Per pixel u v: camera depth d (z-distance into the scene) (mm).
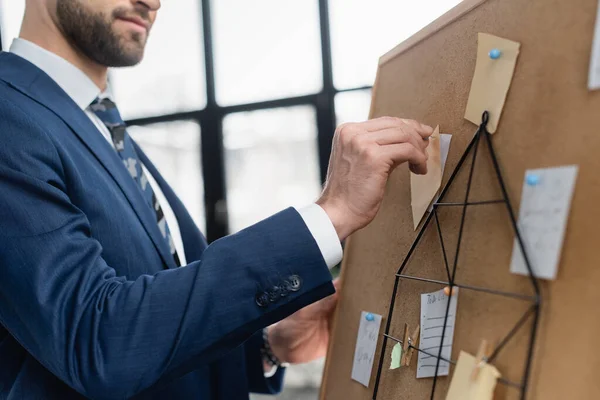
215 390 912
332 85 2195
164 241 817
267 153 2318
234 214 2379
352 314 842
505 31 550
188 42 2447
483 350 496
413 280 663
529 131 496
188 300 593
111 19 838
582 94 444
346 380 813
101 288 618
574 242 428
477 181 561
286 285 601
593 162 423
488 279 521
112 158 798
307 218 623
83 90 870
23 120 670
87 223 667
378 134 624
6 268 597
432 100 682
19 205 612
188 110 2438
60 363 583
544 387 433
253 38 2344
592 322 404
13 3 2564
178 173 2451
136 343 583
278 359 1032
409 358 630
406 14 2070
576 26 460
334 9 2189
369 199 618
